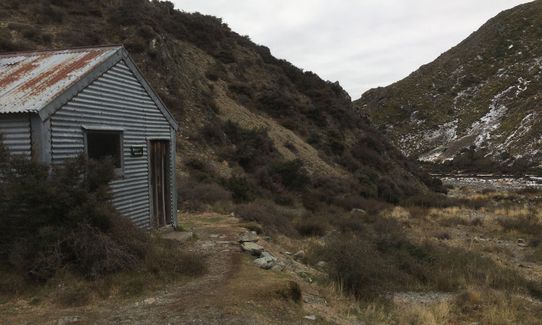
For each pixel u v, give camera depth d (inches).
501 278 475.5
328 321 266.1
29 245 288.7
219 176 896.9
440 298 410.9
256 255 392.8
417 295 420.8
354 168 1465.3
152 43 1123.9
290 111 1553.9
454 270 494.9
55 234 289.0
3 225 296.7
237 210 654.5
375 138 1808.6
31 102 304.2
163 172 464.1
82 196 303.9
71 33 1050.1
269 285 286.2
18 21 1047.0
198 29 1617.9
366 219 854.5
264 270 339.3
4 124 306.3
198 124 1071.0
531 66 5270.7
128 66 401.4
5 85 345.1
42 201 286.7
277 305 265.7
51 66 370.6
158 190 454.6
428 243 597.0
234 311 242.5
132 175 406.0
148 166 431.2
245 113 1346.0
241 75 1592.0
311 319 259.0
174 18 1585.9
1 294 268.8
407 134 5108.3
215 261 356.8
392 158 1840.6
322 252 485.4
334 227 733.9
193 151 964.6
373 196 1248.2
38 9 1097.4
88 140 352.5
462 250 590.2
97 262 293.6
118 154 388.2
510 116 4338.1
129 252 317.7
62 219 301.3
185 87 1155.9
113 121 378.6
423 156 4382.4
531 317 356.2
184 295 271.1
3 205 290.5
